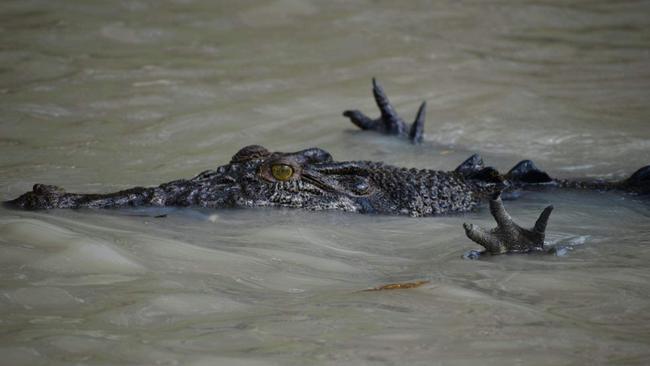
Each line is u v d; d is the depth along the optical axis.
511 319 18.41
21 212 25.33
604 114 40.84
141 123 38.25
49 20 53.72
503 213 23.55
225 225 25.33
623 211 28.09
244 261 22.12
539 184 30.56
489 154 35.59
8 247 21.47
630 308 19.25
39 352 16.16
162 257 21.94
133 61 47.69
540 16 58.91
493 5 60.88
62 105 40.25
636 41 53.97
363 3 60.28
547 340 17.31
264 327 17.69
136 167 32.41
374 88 37.94
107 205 26.22
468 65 49.09
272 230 24.97
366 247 24.19
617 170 33.50
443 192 28.38
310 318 18.23
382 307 19.00
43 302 18.58
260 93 43.31
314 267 22.11
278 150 35.31
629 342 17.27
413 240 24.97
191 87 43.69
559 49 52.47
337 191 27.55
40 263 20.64
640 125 39.19
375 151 35.50
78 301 18.69
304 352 16.50
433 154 35.38
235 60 48.69
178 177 31.12
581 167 33.91
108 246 21.94
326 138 37.16
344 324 17.95
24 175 30.84
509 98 43.22
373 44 52.47
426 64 49.12
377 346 16.86
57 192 26.41
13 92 41.72
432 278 21.16
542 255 23.34
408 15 58.22
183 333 17.27
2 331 17.02
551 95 43.81
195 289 19.78
